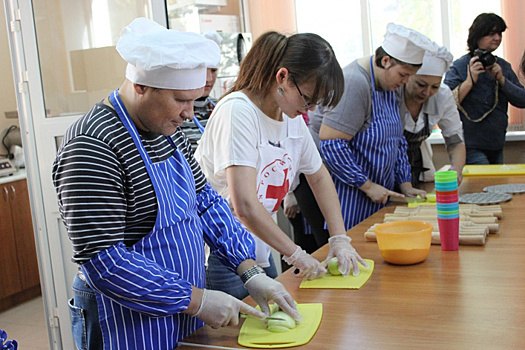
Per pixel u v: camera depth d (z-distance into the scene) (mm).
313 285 1458
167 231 1268
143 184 1206
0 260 3957
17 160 4375
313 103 1520
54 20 2900
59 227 2934
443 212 1646
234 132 1540
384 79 2240
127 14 3041
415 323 1165
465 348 1038
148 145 1255
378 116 2307
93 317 1320
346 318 1228
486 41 3486
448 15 4133
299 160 1799
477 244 1688
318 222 2516
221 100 1620
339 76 1507
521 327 1107
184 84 1166
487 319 1155
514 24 3887
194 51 1194
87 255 1118
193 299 1207
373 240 1821
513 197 2281
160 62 1128
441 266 1525
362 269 1551
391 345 1074
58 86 2932
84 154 1116
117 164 1155
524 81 3141
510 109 4047
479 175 2789
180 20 3350
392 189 2486
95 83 3035
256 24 4125
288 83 1495
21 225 4121
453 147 2725
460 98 3564
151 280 1153
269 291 1271
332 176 2375
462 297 1287
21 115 2922
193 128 2441
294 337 1144
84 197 1105
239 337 1188
